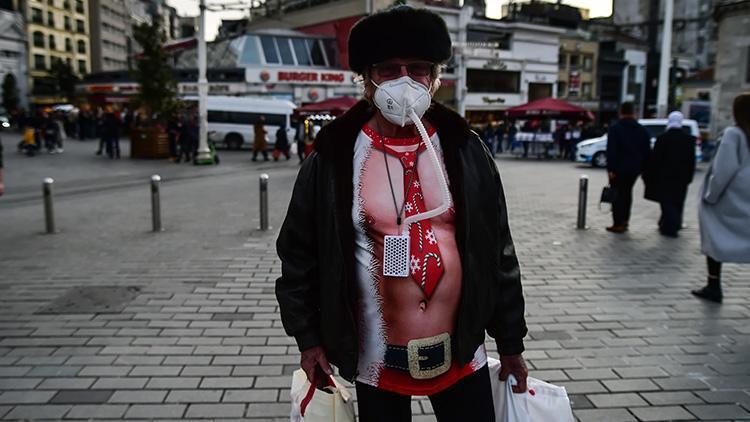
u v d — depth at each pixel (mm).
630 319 4953
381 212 1809
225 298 5473
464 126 1906
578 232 8820
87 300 5371
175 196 12391
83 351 4211
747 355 4191
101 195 12500
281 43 37469
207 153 20766
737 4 26516
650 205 11695
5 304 5242
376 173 1842
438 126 1914
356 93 38281
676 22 59719
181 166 20125
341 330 1855
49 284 5879
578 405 3461
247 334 4562
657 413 3367
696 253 7430
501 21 43844
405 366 1838
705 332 4648
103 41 92750
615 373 3896
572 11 53094
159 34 24031
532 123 30656
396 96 1719
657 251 7531
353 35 1840
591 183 15992
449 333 1860
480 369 1974
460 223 1848
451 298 1839
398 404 1928
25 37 66750
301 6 44438
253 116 29422
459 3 43406
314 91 37406
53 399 3484
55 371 3873
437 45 1784
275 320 4887
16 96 59688
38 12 74938
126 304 5266
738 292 5734
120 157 23328
